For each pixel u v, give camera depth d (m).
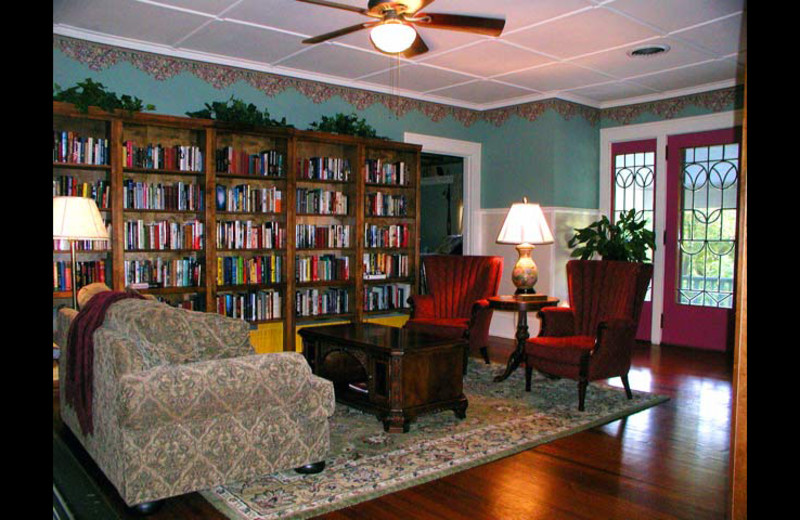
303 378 2.70
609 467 3.06
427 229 10.47
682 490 2.79
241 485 2.77
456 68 5.48
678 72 5.55
